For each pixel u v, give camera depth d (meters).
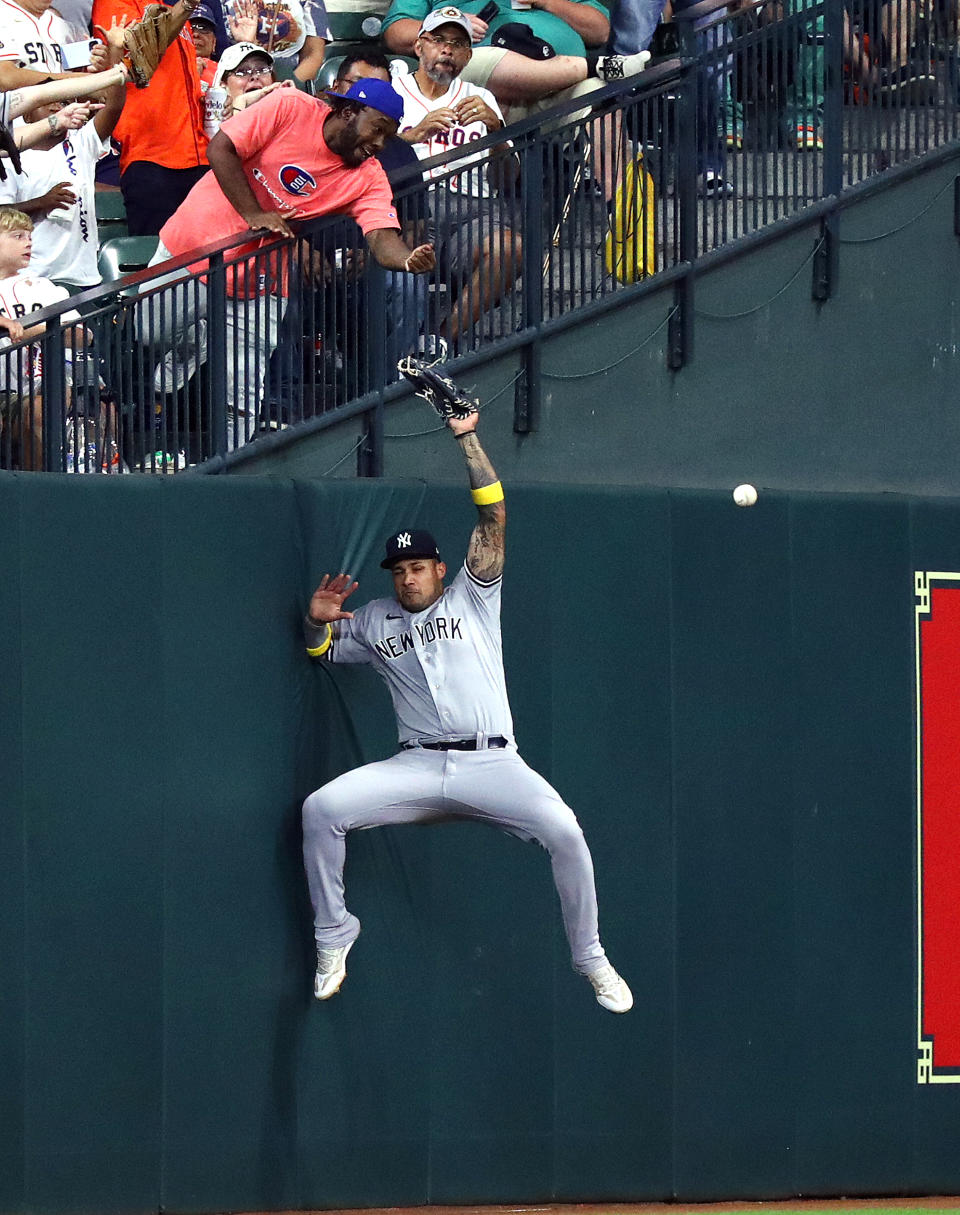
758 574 30.61
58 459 27.47
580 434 31.61
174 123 36.66
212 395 28.73
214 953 26.88
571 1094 29.00
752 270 32.75
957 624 31.95
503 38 37.31
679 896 29.75
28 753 25.88
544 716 28.95
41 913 25.86
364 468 30.12
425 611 26.69
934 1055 31.38
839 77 33.06
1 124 30.59
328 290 30.05
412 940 28.16
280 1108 27.22
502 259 31.02
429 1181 28.16
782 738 30.61
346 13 43.03
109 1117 26.19
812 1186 30.50
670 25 40.16
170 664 26.80
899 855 31.33
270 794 27.31
